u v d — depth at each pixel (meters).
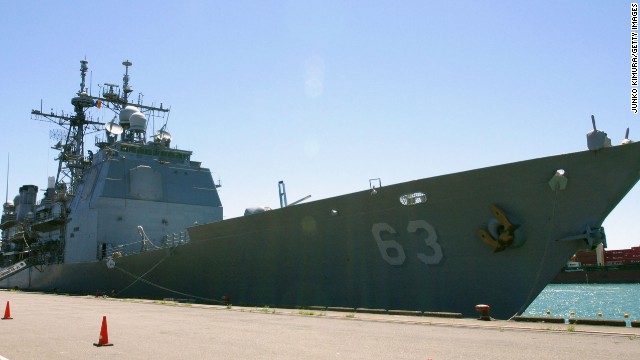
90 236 27.89
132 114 31.98
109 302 20.73
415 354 7.42
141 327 11.38
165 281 23.45
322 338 9.21
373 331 10.16
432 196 13.92
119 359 7.37
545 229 12.45
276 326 11.27
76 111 37.22
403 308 14.75
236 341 8.99
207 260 20.97
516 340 8.64
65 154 35.31
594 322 10.67
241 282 19.45
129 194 28.30
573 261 79.50
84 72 37.81
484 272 13.35
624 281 72.12
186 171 31.12
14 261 42.12
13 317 14.09
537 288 12.61
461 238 13.63
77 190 32.22
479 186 13.13
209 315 14.29
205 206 30.61
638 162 11.20
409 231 14.50
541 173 12.29
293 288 17.52
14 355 7.75
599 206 11.77
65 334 10.27
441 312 13.46
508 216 12.76
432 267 14.22
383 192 14.85
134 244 27.61
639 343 8.12
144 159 29.98
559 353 7.31
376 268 15.32
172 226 29.08
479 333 9.65
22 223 38.56
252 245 18.88
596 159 11.64
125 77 36.81
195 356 7.53
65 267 30.27
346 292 16.00
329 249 16.39
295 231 17.33
